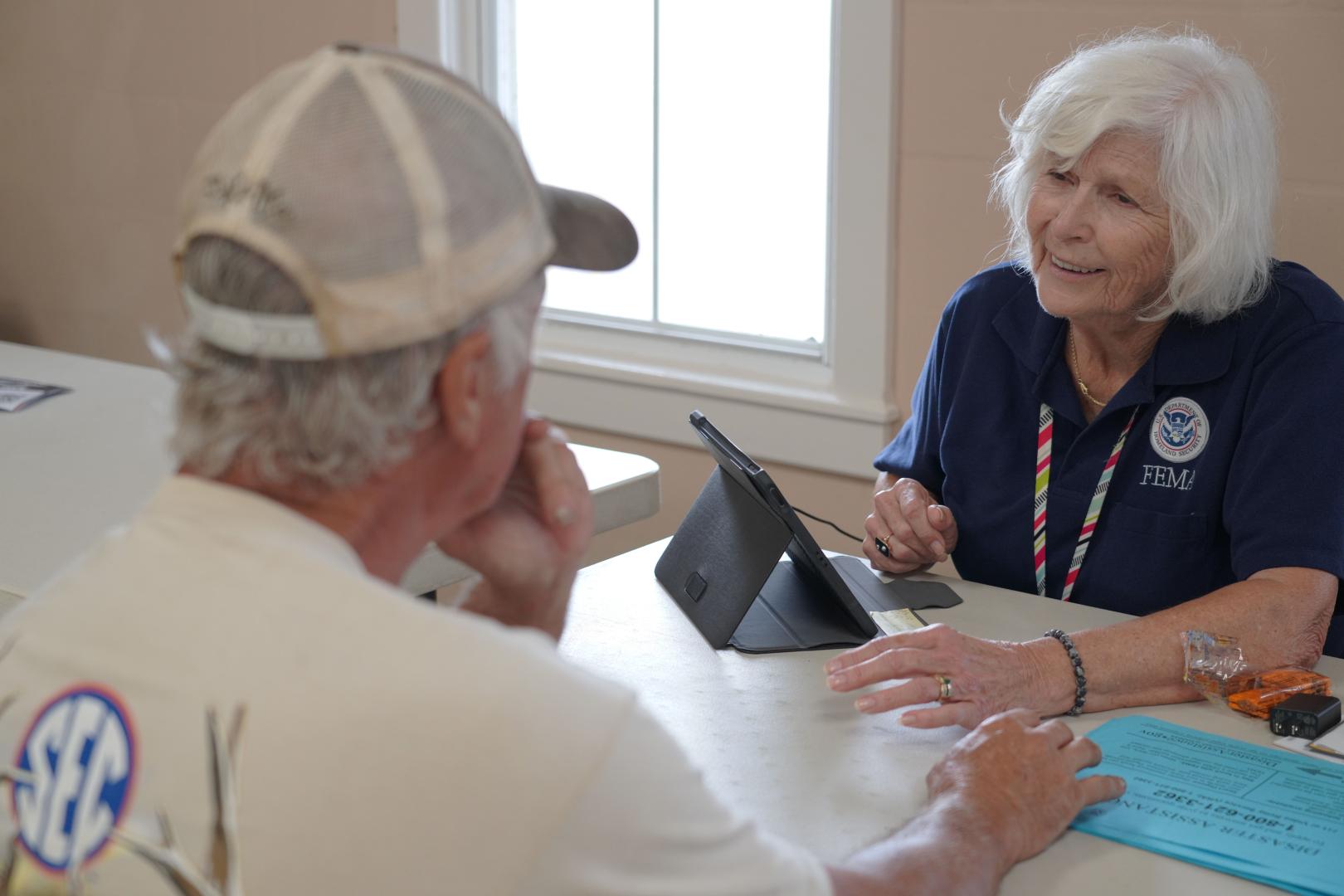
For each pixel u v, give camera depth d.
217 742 0.68
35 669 0.73
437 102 0.74
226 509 0.74
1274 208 1.64
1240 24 2.32
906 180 2.77
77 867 0.70
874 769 1.25
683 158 3.21
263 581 0.71
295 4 3.56
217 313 0.71
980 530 1.83
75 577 0.77
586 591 1.70
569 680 0.72
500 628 0.75
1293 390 1.59
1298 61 2.28
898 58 2.71
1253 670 1.43
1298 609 1.49
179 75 3.81
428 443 0.78
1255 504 1.58
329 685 0.69
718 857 0.75
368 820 0.67
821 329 3.10
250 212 0.70
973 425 1.85
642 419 3.25
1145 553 1.70
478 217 0.74
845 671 1.33
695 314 3.28
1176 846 1.11
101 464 1.92
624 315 3.39
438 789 0.67
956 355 1.90
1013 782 1.12
